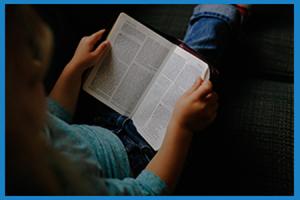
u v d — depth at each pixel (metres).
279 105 0.90
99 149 0.70
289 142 0.85
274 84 0.94
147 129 0.77
